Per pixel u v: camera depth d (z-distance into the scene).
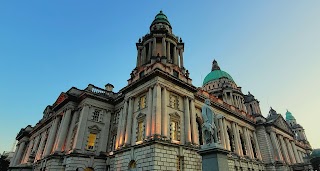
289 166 53.53
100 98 39.00
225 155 16.56
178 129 30.17
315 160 54.06
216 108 43.97
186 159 27.27
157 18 45.91
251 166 45.19
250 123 53.97
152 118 27.41
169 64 35.88
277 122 59.69
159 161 24.17
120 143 30.61
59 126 40.69
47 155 36.62
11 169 43.72
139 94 32.97
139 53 42.16
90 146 35.00
